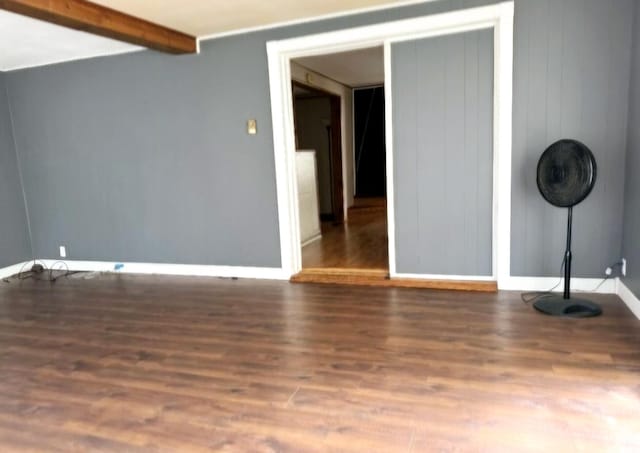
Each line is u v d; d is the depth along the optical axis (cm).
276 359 275
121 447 200
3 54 450
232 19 386
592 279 353
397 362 263
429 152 388
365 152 915
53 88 500
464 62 367
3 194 516
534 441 188
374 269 449
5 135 519
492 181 374
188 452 194
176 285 447
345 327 318
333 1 355
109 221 508
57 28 377
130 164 486
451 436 194
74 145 505
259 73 422
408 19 368
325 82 695
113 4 337
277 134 425
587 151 302
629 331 287
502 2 342
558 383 231
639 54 303
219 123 444
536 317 316
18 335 334
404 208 404
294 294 400
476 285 382
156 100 462
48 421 222
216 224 464
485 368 250
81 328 343
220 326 333
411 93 385
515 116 353
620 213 338
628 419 199
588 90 334
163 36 397
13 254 528
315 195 625
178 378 258
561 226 354
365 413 214
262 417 216
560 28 334
